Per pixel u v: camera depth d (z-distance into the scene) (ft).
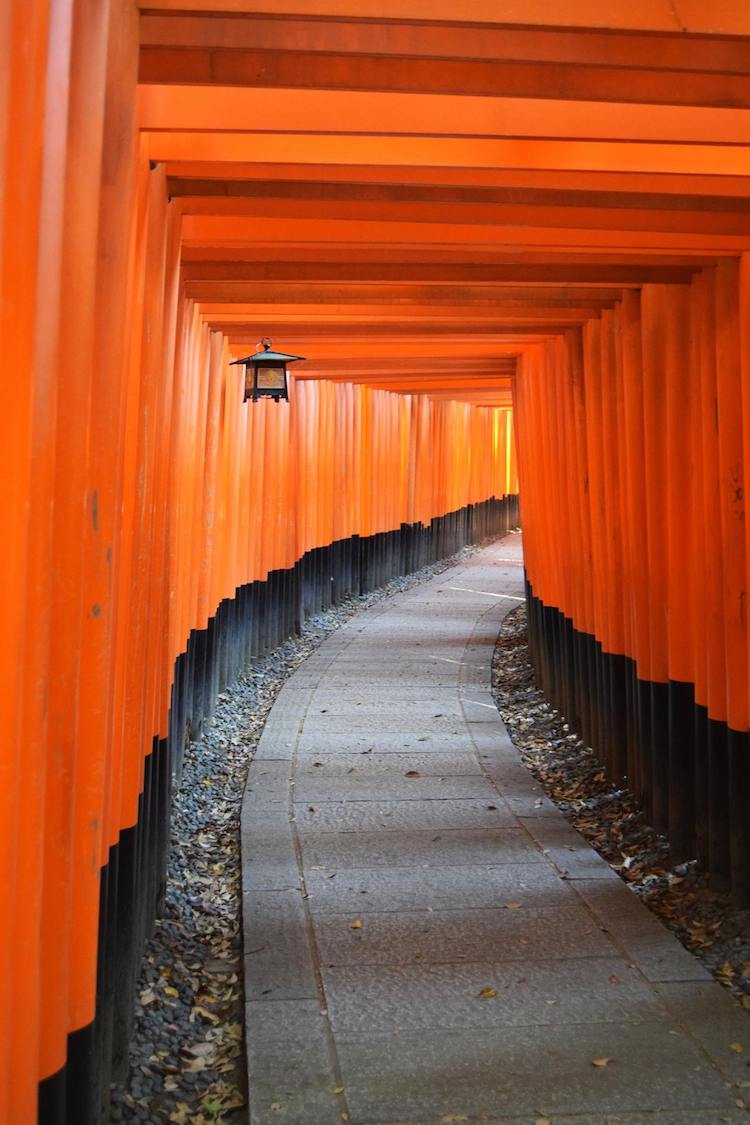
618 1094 12.23
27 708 7.98
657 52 11.20
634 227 17.03
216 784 25.84
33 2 7.38
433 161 14.35
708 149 14.57
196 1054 13.76
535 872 19.51
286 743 28.58
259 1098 12.11
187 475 25.17
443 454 77.20
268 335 29.71
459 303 24.11
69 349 8.75
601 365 25.95
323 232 18.48
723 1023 13.88
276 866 19.81
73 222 8.72
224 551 34.04
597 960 15.81
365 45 10.94
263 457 40.27
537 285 24.04
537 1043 13.39
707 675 19.71
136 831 14.15
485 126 13.01
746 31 10.82
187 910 18.63
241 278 21.34
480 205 16.96
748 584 17.74
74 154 8.70
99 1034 11.53
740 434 18.39
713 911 18.30
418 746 28.27
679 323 20.89
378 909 17.81
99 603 10.08
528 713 33.45
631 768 24.59
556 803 24.85
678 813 20.99
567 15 10.61
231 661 35.42
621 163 14.46
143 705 15.67
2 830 7.64
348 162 14.35
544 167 14.49
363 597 59.31
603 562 26.63
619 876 19.45
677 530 20.97
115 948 12.54
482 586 64.69
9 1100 8.05
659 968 15.52
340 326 29.99
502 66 11.58
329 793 24.27
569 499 29.91
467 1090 12.31
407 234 18.31
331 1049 13.24
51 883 8.86
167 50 11.39
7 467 7.51
